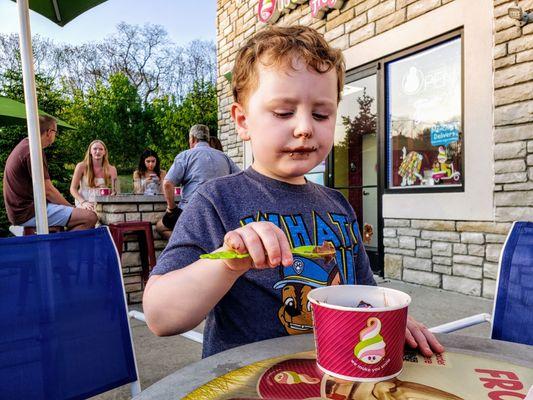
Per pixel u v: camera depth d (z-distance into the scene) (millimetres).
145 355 2428
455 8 3365
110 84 20000
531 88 2912
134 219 3627
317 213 1197
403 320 644
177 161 3826
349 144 4637
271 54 987
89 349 1122
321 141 1007
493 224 3170
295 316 1039
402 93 3986
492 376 671
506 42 3039
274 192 1175
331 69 1021
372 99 4297
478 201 3250
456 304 3098
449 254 3484
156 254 3648
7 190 3617
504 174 3076
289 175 1043
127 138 19219
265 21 5383
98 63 23156
